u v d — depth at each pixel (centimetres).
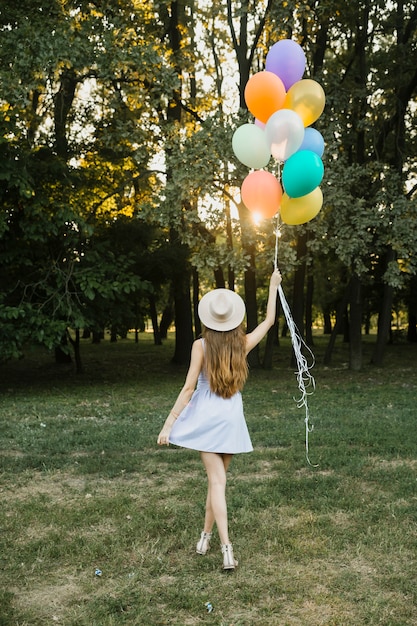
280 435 849
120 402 1246
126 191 1983
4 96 1292
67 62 1345
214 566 425
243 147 539
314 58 1780
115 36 1409
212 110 1972
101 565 429
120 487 618
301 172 509
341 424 941
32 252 1441
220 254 1522
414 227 1517
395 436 831
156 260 1773
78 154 1762
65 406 1175
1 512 539
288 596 381
